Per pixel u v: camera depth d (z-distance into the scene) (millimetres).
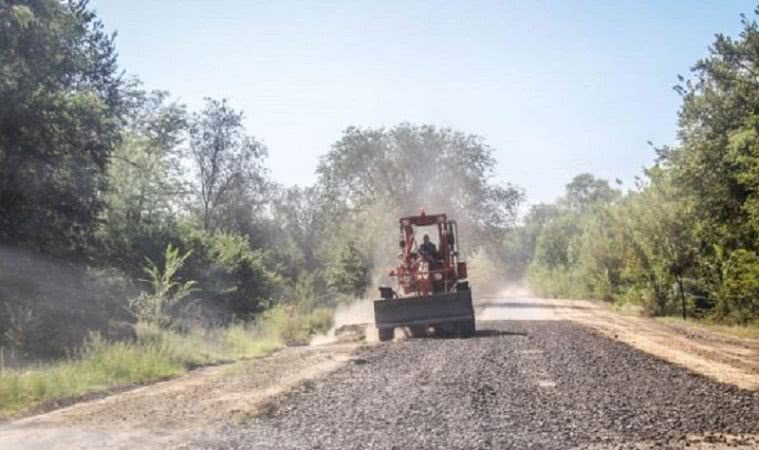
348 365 14305
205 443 7461
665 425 8211
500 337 19641
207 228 60531
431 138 73000
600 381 11578
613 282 47750
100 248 24531
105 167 25547
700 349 16938
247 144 63500
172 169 42156
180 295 21797
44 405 10234
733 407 9305
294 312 28750
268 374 13297
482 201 72062
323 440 7578
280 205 75438
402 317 20969
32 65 21703
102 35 32969
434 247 22969
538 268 95188
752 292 25078
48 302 20000
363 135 74375
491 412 9031
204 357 16922
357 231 44062
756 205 24219
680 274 31625
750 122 25156
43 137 21703
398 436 7734
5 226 21266
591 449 7129
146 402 10266
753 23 28188
